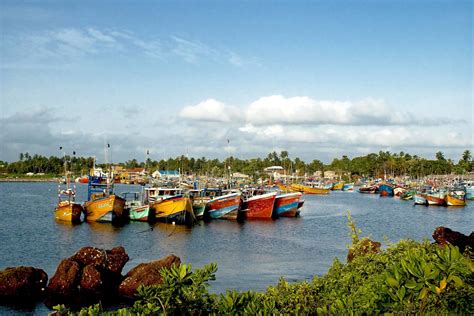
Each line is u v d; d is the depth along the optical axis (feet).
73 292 79.25
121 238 144.97
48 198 322.14
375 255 46.85
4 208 241.96
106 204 175.01
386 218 217.77
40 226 168.04
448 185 394.73
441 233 85.40
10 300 76.48
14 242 135.54
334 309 31.14
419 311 27.84
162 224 177.27
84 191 421.59
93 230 160.04
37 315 70.49
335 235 158.10
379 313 30.01
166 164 600.80
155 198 197.57
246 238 148.56
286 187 408.46
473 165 596.29
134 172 595.88
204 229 167.94
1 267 102.32
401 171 631.97
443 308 28.66
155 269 81.66
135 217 182.39
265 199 200.95
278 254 121.08
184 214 175.73
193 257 115.85
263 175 555.69
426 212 250.16
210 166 558.56
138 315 28.09
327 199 350.64
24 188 459.32
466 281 29.63
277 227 177.06
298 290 42.68
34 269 80.64
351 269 46.50
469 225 195.00
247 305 29.73
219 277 93.97
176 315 30.60
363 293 33.17
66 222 177.58
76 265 81.00
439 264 27.99
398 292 27.71
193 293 30.89
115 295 80.23
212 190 227.81
